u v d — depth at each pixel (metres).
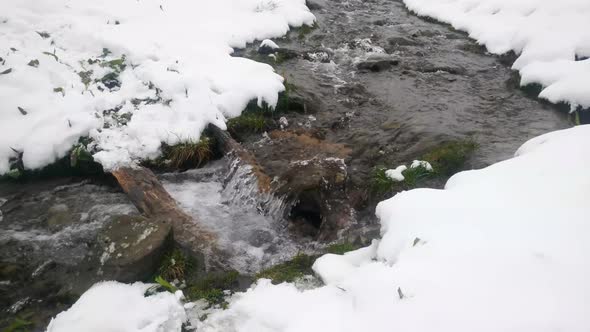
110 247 4.04
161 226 4.21
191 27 8.75
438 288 2.89
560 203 3.55
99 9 8.53
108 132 5.91
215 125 6.26
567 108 6.83
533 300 2.64
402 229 3.73
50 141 5.63
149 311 3.49
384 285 3.09
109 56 7.30
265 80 7.05
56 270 4.37
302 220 5.16
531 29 8.74
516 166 4.36
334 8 12.12
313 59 8.78
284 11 10.21
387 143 6.21
